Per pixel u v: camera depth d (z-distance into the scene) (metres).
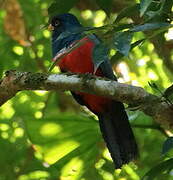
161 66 14.80
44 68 14.84
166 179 12.07
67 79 8.61
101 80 8.53
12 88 8.79
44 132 11.96
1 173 14.60
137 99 8.43
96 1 9.49
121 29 7.62
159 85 13.88
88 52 10.76
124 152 10.65
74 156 12.12
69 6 10.05
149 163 13.61
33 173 14.41
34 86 8.72
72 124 11.98
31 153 14.51
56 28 12.62
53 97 15.25
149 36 7.79
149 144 13.80
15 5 13.60
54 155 12.08
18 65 15.21
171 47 12.77
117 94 8.46
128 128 10.75
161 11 8.31
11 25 13.69
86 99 10.84
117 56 9.21
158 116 8.47
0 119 15.21
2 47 15.23
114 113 10.78
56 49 11.52
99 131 11.98
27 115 15.13
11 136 14.98
